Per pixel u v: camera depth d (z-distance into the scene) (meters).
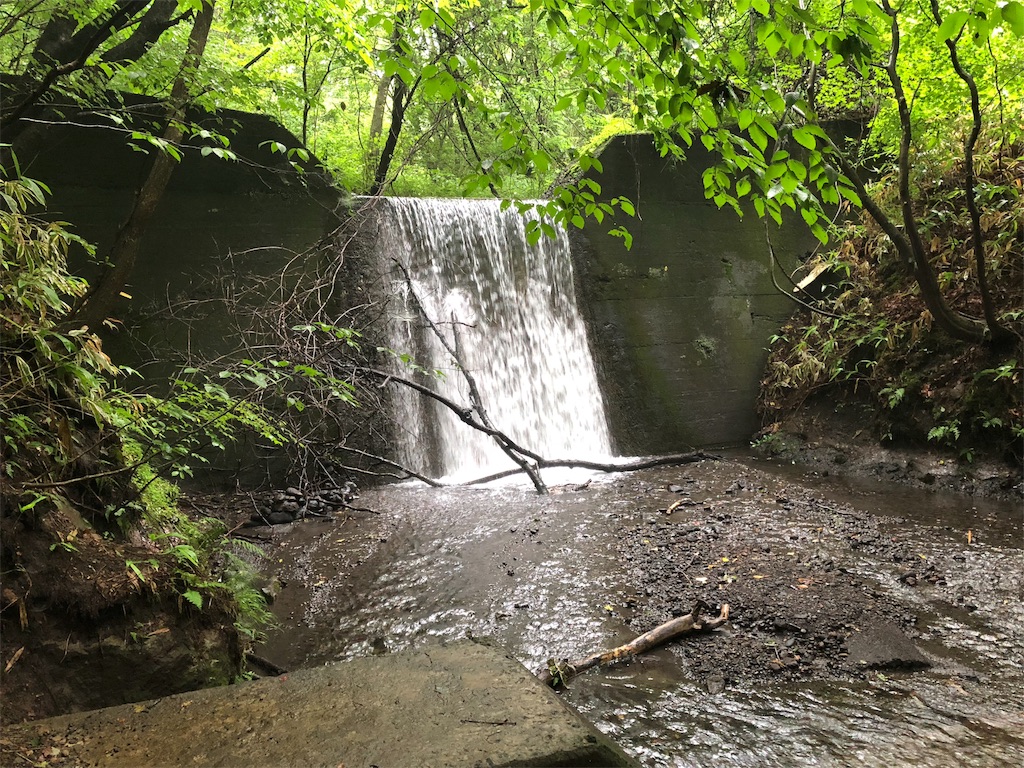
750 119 2.18
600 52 2.57
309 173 8.00
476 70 2.95
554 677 3.44
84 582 2.69
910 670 3.49
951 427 7.09
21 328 2.81
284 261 7.69
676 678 3.49
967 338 7.40
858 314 8.96
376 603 4.56
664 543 5.38
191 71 5.51
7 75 5.81
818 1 5.32
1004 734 2.91
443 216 9.00
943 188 8.59
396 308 8.32
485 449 8.59
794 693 3.31
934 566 4.77
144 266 6.94
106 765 1.83
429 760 1.77
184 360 6.89
